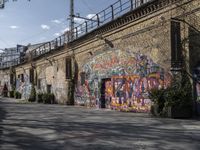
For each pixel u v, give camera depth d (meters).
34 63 53.88
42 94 46.31
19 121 18.30
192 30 18.98
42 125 16.25
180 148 9.91
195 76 18.75
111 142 11.03
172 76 20.22
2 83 79.12
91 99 32.56
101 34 29.94
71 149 10.07
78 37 35.16
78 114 22.91
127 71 25.69
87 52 33.47
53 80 44.66
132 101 24.94
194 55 18.84
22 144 11.10
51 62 45.56
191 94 18.91
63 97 40.59
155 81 22.25
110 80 28.95
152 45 22.64
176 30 19.30
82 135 12.68
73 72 37.25
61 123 17.03
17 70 66.19
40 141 11.62
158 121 16.83
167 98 18.64
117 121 17.45
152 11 22.59
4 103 42.81
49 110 27.80
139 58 24.12
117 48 27.27
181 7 19.83
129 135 12.41
